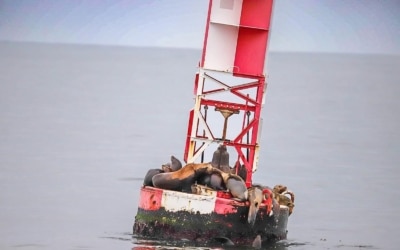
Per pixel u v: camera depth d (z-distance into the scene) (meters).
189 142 81.00
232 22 80.06
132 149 141.88
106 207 96.25
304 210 99.31
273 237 78.38
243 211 75.75
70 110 195.75
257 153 79.88
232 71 79.88
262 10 80.06
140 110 199.88
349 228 90.94
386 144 154.25
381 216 97.56
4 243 78.69
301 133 165.38
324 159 136.38
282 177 119.88
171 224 76.38
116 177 116.06
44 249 76.50
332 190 111.81
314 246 82.25
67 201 98.81
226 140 79.81
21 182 109.62
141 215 77.94
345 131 169.12
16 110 192.12
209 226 75.56
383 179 121.06
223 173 76.69
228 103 79.88
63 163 125.81
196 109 79.69
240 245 76.19
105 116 186.75
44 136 153.25
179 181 76.81
